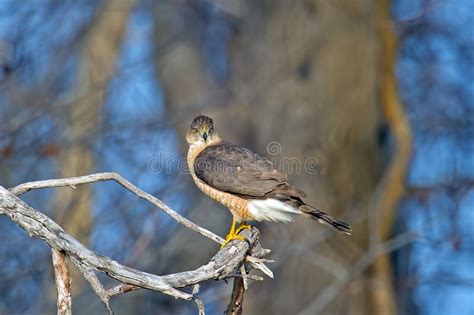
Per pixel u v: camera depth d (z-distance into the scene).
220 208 16.98
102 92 17.44
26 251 15.49
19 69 16.03
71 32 18.52
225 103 18.44
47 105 16.03
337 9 15.52
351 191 15.27
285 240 14.53
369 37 15.58
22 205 7.48
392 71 16.36
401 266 17.38
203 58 21.31
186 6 20.73
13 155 15.99
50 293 15.03
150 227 15.48
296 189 10.47
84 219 15.98
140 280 7.39
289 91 15.73
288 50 15.90
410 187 17.55
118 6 19.00
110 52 18.88
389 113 16.28
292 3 16.00
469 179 17.48
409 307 18.39
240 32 19.55
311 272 15.13
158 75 21.30
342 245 15.05
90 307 14.73
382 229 15.49
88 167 16.62
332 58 15.52
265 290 15.50
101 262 7.32
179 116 17.77
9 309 15.37
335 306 15.13
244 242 8.73
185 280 7.83
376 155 15.77
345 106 15.43
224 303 17.19
